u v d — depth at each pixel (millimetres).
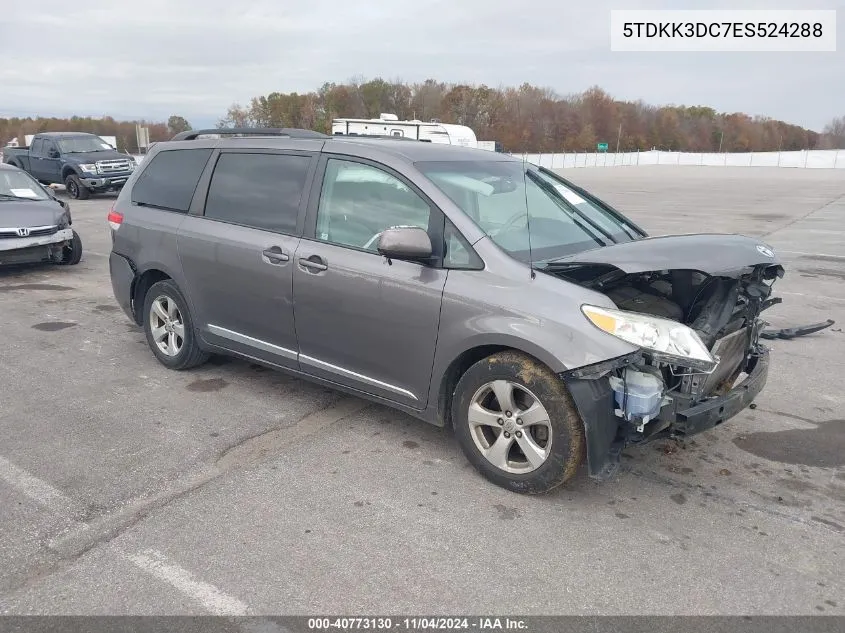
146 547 3057
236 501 3459
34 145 21750
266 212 4504
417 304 3680
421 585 2816
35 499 3459
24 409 4629
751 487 3645
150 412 4598
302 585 2807
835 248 12227
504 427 3516
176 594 2742
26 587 2777
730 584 2838
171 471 3771
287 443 4141
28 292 8359
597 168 65188
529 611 2670
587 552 3055
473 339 3477
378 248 3539
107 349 5996
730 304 3637
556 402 3281
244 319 4652
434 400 3773
